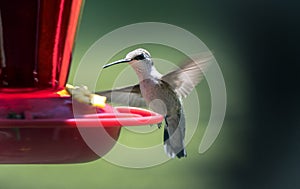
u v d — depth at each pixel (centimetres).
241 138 1244
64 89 572
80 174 1127
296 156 1222
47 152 519
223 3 1519
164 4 1498
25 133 505
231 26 1480
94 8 1470
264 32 1466
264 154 1217
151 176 1132
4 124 482
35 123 486
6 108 514
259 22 1485
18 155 516
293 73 1396
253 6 1505
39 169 1126
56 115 516
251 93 1354
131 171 1133
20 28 542
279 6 1473
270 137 1247
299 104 1325
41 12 541
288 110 1316
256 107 1296
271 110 1298
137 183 1100
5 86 552
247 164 1198
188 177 1137
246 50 1435
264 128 1241
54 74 564
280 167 1207
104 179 1110
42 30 548
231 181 1159
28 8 537
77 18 577
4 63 548
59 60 565
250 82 1383
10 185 1080
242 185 1159
